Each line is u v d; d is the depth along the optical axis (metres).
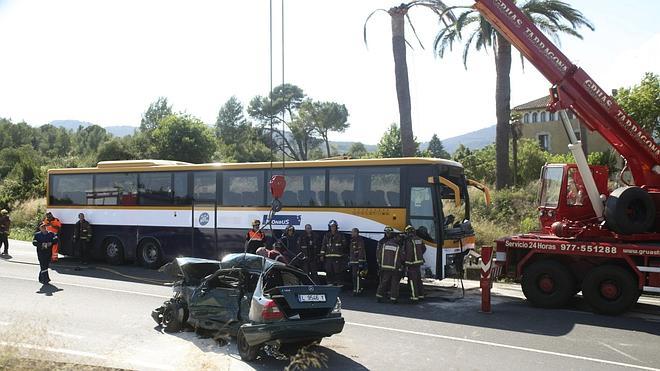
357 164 15.52
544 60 13.20
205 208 17.86
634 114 38.09
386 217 15.01
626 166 13.91
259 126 81.12
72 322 10.80
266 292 8.89
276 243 15.12
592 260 12.80
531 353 9.12
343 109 78.38
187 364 8.07
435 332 10.56
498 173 28.92
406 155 24.95
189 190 18.22
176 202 18.42
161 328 10.46
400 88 24.98
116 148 58.00
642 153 13.28
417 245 13.74
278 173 16.67
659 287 11.81
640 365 8.52
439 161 14.75
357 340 9.93
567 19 27.72
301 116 78.50
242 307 9.08
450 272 14.52
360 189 15.43
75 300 13.06
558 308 13.07
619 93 39.84
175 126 55.34
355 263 14.59
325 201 15.84
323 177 15.95
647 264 11.98
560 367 8.37
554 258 13.28
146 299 13.31
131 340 9.57
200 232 17.91
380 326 11.05
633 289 12.07
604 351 9.30
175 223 18.39
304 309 8.70
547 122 60.19
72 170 20.70
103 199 19.97
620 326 11.21
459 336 10.26
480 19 27.08
